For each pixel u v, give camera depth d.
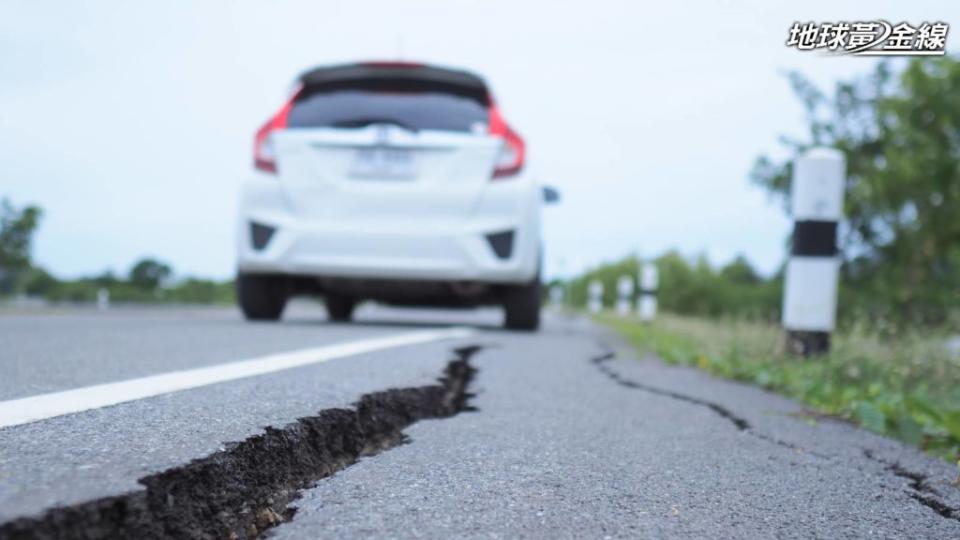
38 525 1.01
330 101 5.30
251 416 1.74
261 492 1.51
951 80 9.76
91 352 3.11
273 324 5.48
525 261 5.20
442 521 1.32
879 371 3.72
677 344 5.38
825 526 1.42
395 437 2.13
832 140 11.04
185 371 2.57
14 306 11.24
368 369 2.77
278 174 5.21
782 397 3.08
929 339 4.21
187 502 1.30
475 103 5.33
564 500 1.48
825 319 4.12
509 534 1.28
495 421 2.25
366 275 5.20
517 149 5.26
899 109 10.02
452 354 3.53
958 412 2.26
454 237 5.11
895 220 10.06
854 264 10.55
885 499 1.60
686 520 1.41
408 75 5.34
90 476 1.20
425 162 5.15
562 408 2.51
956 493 1.67
